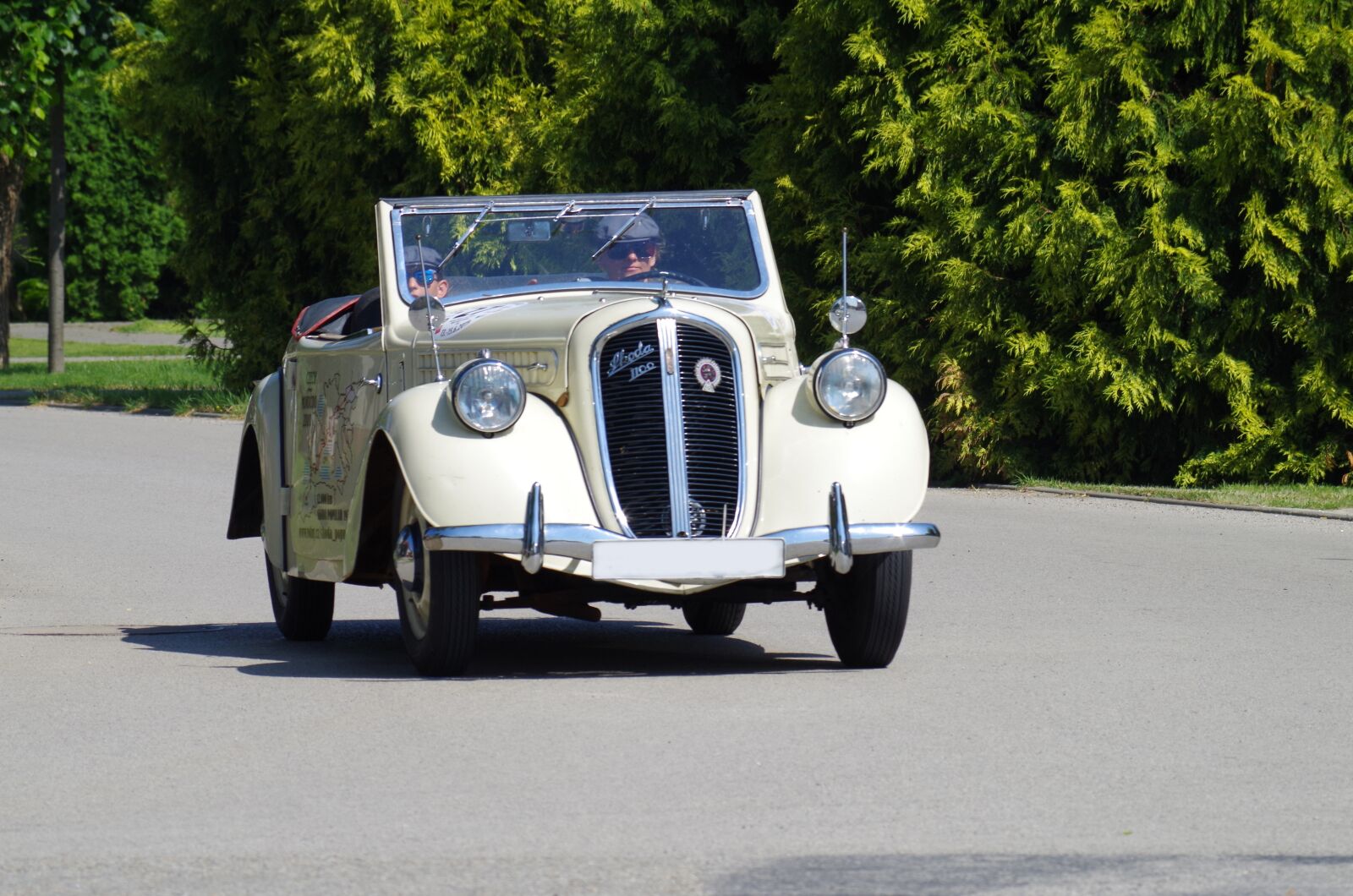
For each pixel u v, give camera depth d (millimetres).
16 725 13852
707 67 41250
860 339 37562
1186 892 9227
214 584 23297
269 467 19094
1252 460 34406
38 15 65312
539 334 15859
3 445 43406
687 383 15508
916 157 36094
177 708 14547
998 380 35688
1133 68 33781
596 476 15273
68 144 135000
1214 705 14430
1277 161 33312
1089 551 25469
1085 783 11688
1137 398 33938
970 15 35406
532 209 18031
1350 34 32844
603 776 11859
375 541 17016
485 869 9688
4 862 9922
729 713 14055
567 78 43094
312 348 18453
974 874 9555
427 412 15344
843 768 12094
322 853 10047
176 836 10461
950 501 32844
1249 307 33969
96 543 27000
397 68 49281
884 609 15922
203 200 59625
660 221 18156
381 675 16203
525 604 16406
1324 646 17594
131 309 139250
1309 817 10805
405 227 17766
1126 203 34656
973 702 14547
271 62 55125
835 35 36750
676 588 15375
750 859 9867
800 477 15430
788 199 37906
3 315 80750
